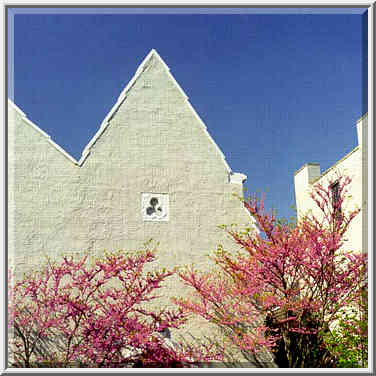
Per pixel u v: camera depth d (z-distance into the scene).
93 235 10.98
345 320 10.76
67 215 10.92
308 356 10.69
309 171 14.96
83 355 10.07
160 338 10.35
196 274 11.37
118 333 9.98
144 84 12.03
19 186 10.80
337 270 11.64
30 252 10.54
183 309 10.87
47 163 11.07
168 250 11.36
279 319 11.07
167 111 12.04
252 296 11.10
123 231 11.17
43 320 10.12
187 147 11.98
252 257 11.03
